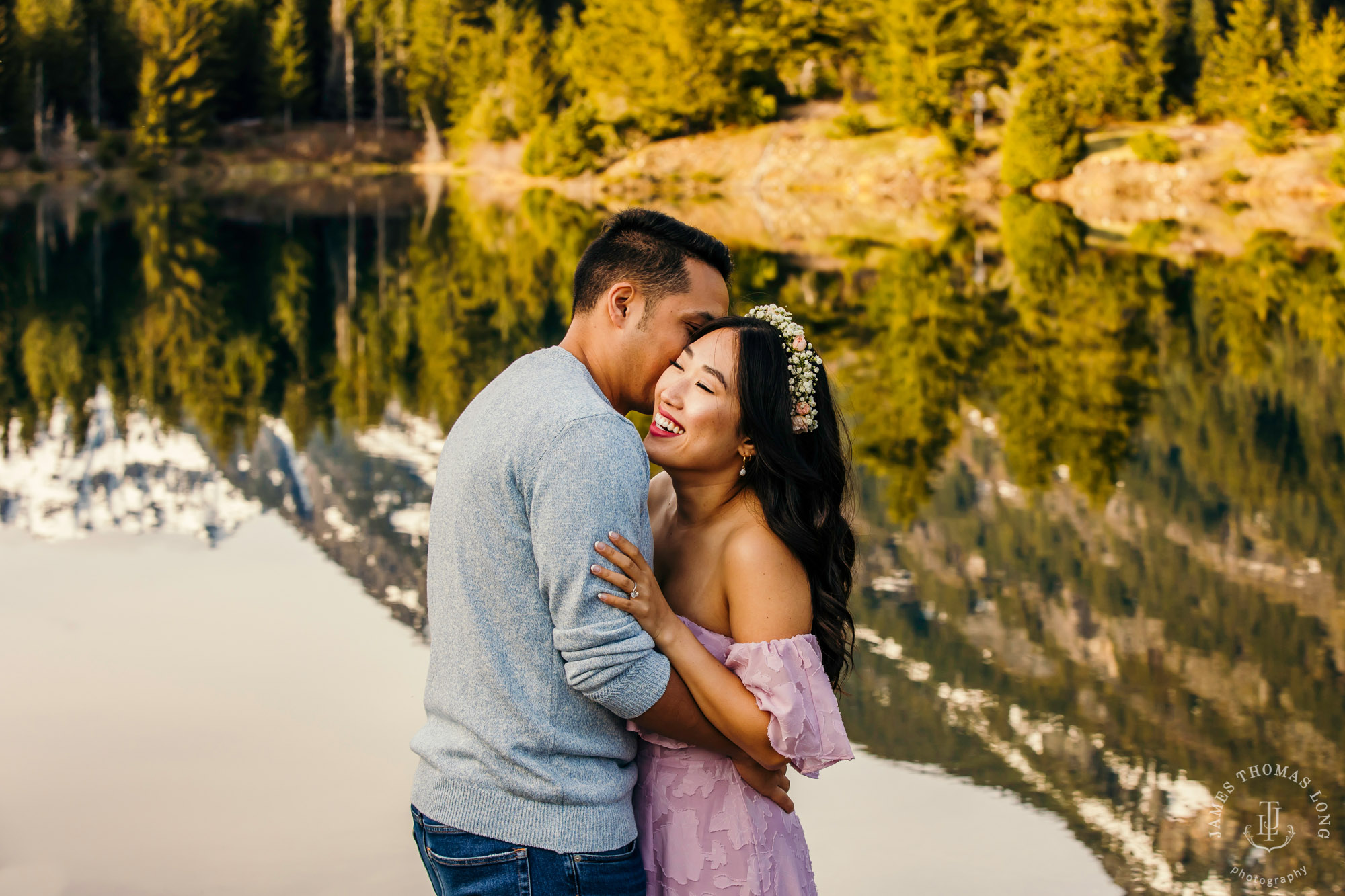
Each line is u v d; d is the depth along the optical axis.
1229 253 17.62
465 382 9.65
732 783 1.77
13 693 3.72
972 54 33.84
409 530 5.82
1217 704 3.75
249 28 50.09
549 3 55.53
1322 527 5.69
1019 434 7.57
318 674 3.91
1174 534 5.61
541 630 1.59
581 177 38.31
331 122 50.34
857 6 39.25
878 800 3.09
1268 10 42.75
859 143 35.47
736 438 1.76
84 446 7.61
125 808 2.99
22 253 18.92
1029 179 30.77
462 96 46.34
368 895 2.62
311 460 7.34
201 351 10.98
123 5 46.22
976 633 4.39
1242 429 7.70
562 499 1.53
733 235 20.55
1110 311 12.44
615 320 1.78
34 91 41.69
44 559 5.20
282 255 18.88
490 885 1.59
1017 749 3.41
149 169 41.94
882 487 6.42
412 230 23.48
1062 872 2.75
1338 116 30.56
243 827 2.90
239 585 4.88
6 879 2.65
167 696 3.71
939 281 14.57
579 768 1.62
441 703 1.64
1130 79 35.47
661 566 1.87
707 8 37.03
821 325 11.55
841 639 1.85
